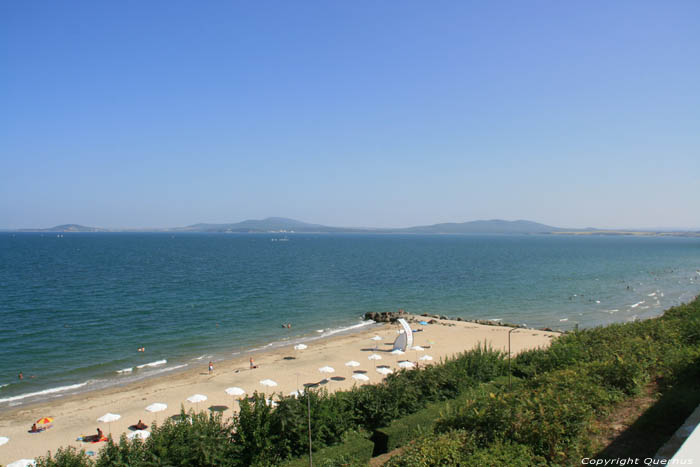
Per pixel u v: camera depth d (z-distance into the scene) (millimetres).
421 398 26203
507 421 15836
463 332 64000
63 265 140500
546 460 14492
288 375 44625
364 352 53281
